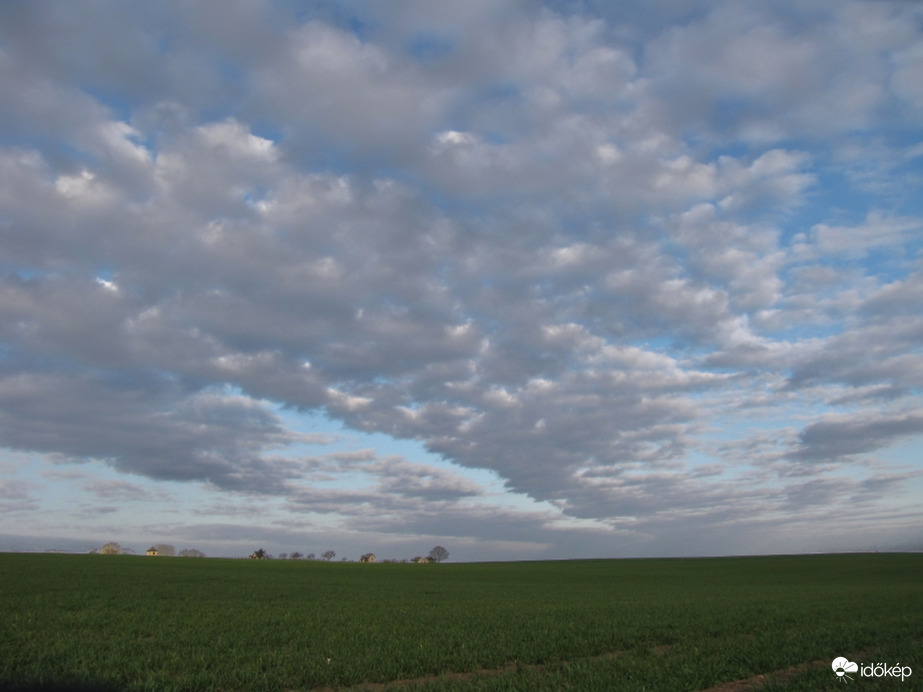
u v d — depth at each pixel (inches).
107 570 2458.2
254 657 605.3
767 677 534.9
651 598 1576.0
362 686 510.6
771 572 3545.8
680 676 511.5
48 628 792.9
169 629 807.1
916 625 864.3
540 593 1845.5
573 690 455.2
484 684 478.3
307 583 2145.7
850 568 3654.0
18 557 3193.9
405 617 1018.7
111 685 472.7
